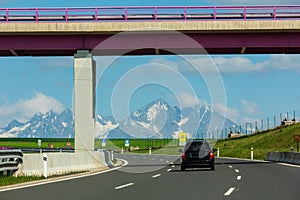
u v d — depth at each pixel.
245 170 31.31
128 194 17.25
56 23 38.97
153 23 39.09
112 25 39.06
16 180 22.19
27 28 38.84
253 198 15.97
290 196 16.48
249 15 39.41
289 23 38.66
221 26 38.81
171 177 25.62
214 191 18.17
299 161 38.59
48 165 26.91
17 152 23.75
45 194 17.30
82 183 21.91
